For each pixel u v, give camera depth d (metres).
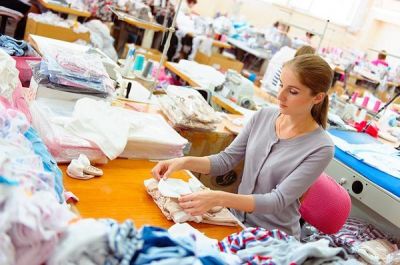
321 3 6.27
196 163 1.64
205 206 1.28
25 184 0.73
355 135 2.88
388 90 4.04
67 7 4.23
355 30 6.27
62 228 0.70
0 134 0.99
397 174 2.25
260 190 1.71
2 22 4.26
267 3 6.49
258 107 2.81
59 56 1.75
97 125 1.47
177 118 1.91
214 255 0.82
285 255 0.99
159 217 1.25
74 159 1.37
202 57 4.71
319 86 1.49
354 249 1.89
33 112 1.51
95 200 1.23
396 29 5.88
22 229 0.64
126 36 4.81
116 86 2.05
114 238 0.72
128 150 1.55
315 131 1.63
